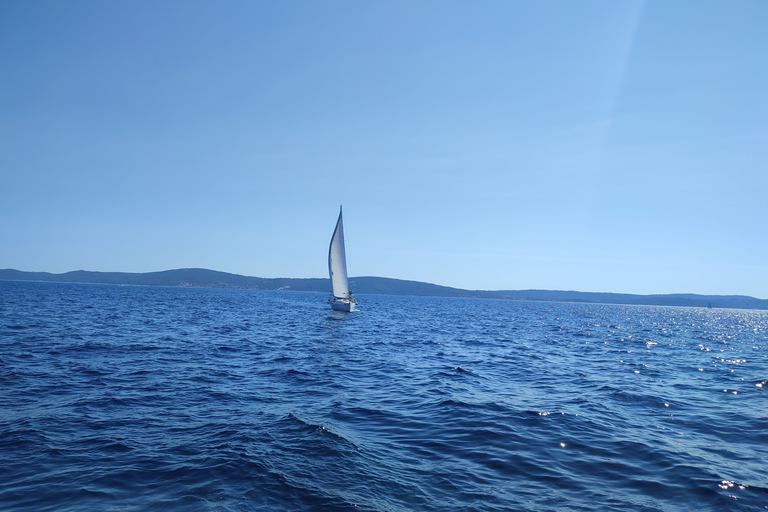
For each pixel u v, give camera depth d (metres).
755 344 38.69
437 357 24.55
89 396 12.99
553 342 35.19
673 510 6.74
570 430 10.87
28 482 7.31
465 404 13.30
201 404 12.65
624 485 7.65
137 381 15.27
